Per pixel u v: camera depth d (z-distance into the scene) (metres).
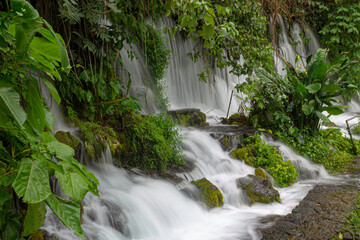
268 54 10.03
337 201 5.30
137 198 4.51
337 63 8.70
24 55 2.10
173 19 9.92
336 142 9.16
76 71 5.61
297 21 15.38
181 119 8.23
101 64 5.53
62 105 5.55
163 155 5.70
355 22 14.54
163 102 8.34
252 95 9.18
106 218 3.98
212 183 5.57
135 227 4.11
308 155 8.16
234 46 9.48
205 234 4.40
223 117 9.67
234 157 7.04
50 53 2.16
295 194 6.20
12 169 2.17
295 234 4.20
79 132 5.05
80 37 5.32
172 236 4.29
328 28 15.10
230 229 4.56
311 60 9.27
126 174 5.26
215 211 5.18
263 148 7.27
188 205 4.94
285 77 9.53
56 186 3.95
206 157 6.62
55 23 5.11
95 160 4.99
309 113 8.43
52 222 3.65
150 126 5.95
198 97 10.44
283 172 6.84
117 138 5.61
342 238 4.01
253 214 5.14
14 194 3.01
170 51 9.01
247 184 5.83
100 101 5.83
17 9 1.95
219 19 9.09
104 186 4.77
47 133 2.40
